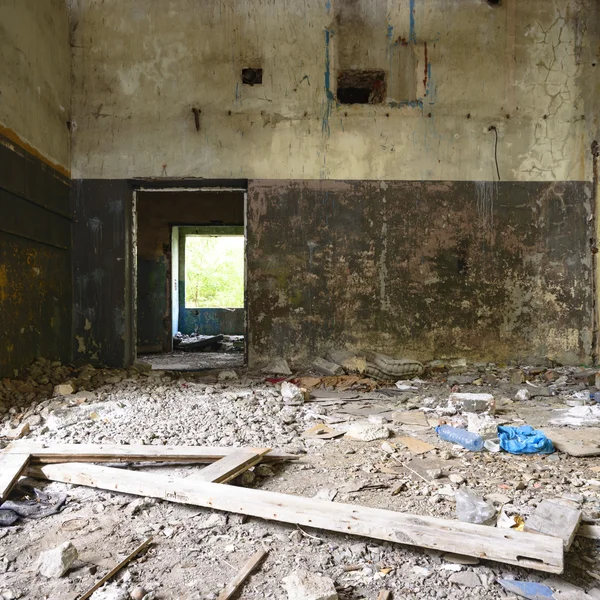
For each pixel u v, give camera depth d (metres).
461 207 6.27
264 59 6.25
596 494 2.56
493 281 6.25
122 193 6.19
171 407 4.26
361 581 1.83
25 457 2.79
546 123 6.28
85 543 2.10
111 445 3.06
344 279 6.25
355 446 3.36
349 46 6.30
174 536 2.16
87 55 6.17
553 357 6.25
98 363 6.16
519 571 1.87
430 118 6.28
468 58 6.28
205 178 6.24
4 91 4.63
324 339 6.25
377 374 5.79
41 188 5.37
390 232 6.25
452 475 2.77
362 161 6.27
